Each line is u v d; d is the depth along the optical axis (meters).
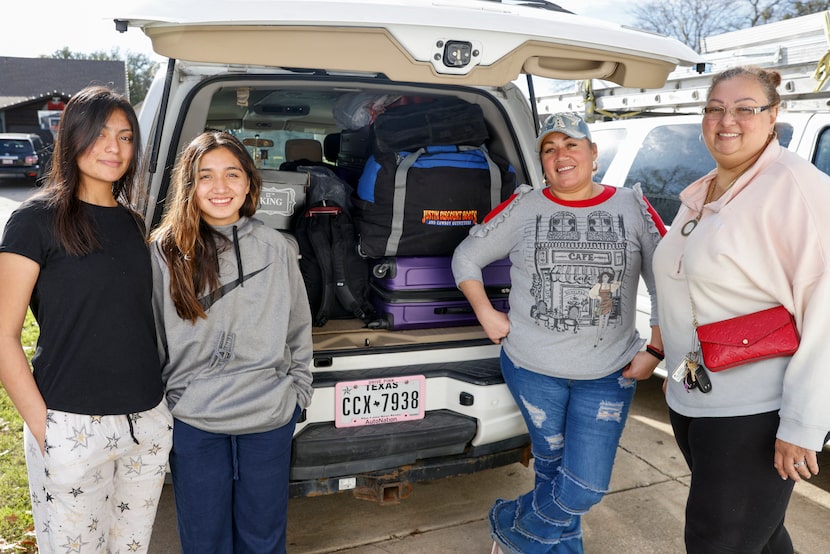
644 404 4.15
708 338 1.72
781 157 1.69
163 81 2.70
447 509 2.91
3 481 3.01
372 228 2.54
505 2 2.45
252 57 1.86
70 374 1.66
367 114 3.17
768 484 1.69
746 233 1.66
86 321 1.66
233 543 2.09
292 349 2.11
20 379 1.63
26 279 1.60
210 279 1.84
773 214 1.63
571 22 2.13
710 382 1.75
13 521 2.68
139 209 2.33
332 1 1.87
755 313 1.68
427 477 2.40
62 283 1.63
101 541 1.81
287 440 2.00
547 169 2.18
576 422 2.21
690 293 1.79
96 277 1.66
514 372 2.29
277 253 1.95
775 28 4.02
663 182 3.97
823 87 3.39
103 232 1.70
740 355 1.66
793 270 1.61
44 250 1.62
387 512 2.88
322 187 2.86
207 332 1.88
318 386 2.26
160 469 1.88
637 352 2.20
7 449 3.34
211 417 1.85
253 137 3.74
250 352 1.92
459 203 2.57
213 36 1.80
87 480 1.72
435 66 2.00
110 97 1.69
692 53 2.30
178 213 1.84
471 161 2.62
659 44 2.23
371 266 2.73
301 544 2.61
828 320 1.54
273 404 1.91
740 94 1.69
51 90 34.59
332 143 3.72
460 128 2.65
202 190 1.84
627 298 2.18
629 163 4.26
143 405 1.76
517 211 2.28
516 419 2.44
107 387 1.70
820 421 1.54
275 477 2.00
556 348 2.16
